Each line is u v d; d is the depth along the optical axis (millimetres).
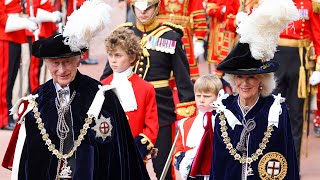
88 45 21359
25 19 43031
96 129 21359
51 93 21734
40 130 21484
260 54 21938
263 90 22594
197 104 26250
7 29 42938
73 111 21516
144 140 25891
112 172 21453
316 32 35531
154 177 35250
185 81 29594
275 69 22219
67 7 55062
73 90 21641
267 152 22406
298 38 35625
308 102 36531
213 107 23438
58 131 21438
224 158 22625
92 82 21859
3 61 43312
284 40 35750
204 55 60000
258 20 21859
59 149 21391
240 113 22625
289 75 35781
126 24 30219
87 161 21234
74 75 21578
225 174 22578
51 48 21078
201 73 58500
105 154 21375
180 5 40812
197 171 24328
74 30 20922
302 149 39094
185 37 40750
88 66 60906
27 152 21500
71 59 21344
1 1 42812
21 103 21844
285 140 22484
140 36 29812
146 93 26328
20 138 21656
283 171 22422
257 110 22547
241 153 22531
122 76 26328
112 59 26281
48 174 21297
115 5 64250
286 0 21844
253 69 22141
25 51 47125
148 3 29469
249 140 22484
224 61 22406
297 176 22766
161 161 29281
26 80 47281
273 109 22453
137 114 26156
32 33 46406
